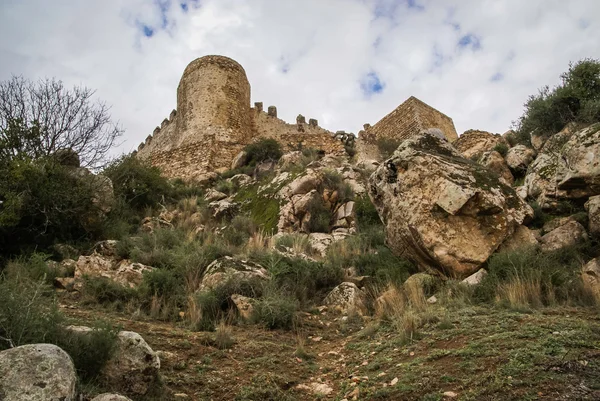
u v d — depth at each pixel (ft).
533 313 21.79
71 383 11.49
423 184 31.55
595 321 19.51
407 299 27.12
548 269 26.12
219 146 99.19
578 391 13.25
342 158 92.73
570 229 30.58
